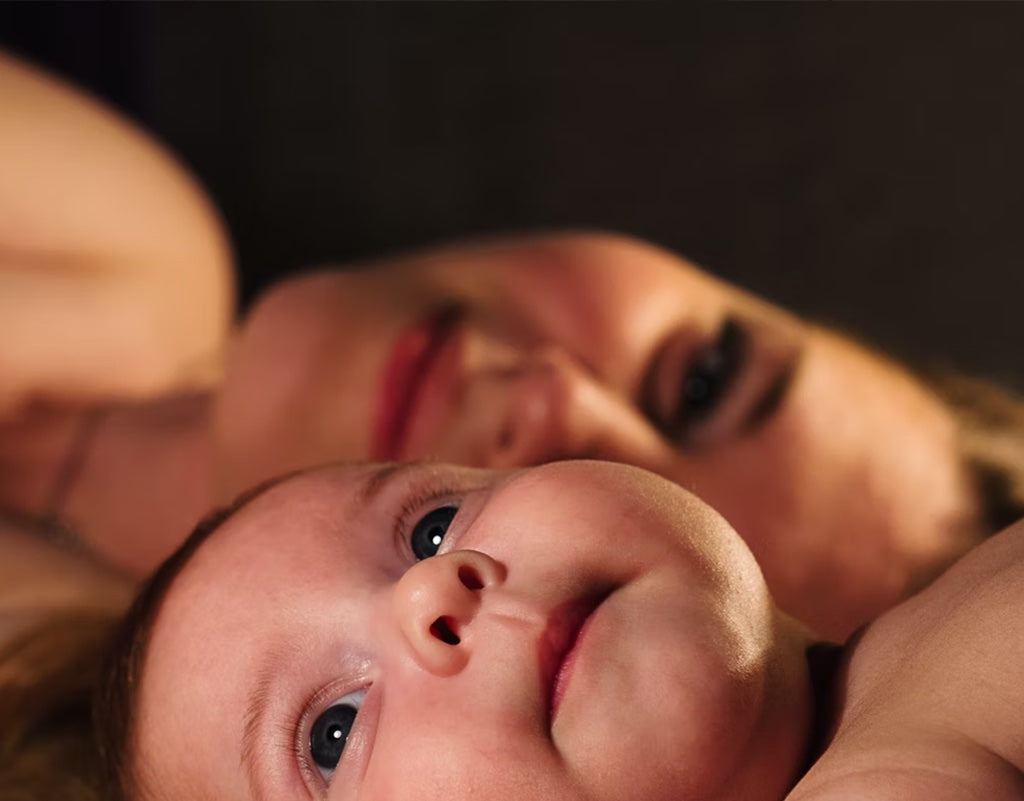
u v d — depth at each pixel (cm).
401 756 71
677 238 187
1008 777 59
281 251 187
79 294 149
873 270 185
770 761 73
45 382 147
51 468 146
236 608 82
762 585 78
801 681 77
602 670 69
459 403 121
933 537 119
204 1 193
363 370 125
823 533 118
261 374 129
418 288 131
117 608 124
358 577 80
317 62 193
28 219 148
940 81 190
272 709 79
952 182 187
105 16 185
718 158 190
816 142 190
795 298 184
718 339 127
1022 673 64
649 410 123
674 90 193
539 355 121
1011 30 190
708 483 118
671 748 69
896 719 66
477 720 69
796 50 193
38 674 118
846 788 61
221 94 190
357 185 190
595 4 197
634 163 191
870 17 193
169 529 137
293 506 87
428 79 194
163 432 144
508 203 190
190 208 163
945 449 127
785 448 120
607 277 128
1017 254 184
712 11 195
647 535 75
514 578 73
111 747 91
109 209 154
